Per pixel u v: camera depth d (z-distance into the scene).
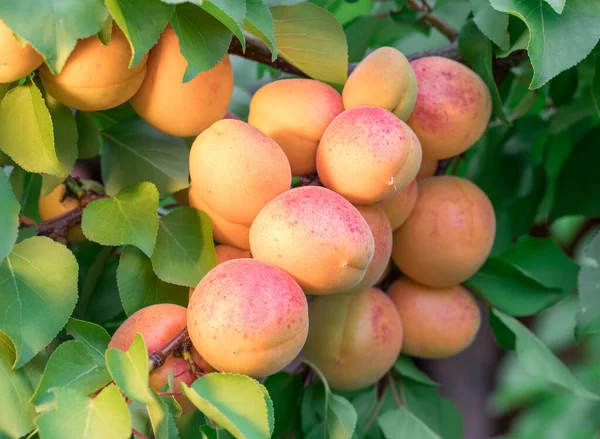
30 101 0.58
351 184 0.59
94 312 0.67
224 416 0.51
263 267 0.55
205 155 0.58
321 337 0.67
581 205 0.75
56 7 0.54
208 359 0.54
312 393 0.69
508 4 0.60
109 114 0.69
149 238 0.60
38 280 0.56
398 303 0.71
